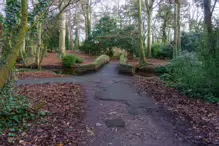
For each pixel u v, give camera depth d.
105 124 3.67
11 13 3.42
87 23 24.45
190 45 14.61
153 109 4.66
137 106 4.91
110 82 8.46
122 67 12.53
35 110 3.84
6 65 3.03
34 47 14.83
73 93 6.06
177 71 7.66
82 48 22.48
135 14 20.23
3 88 3.23
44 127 3.25
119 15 23.61
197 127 3.51
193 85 5.95
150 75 11.10
